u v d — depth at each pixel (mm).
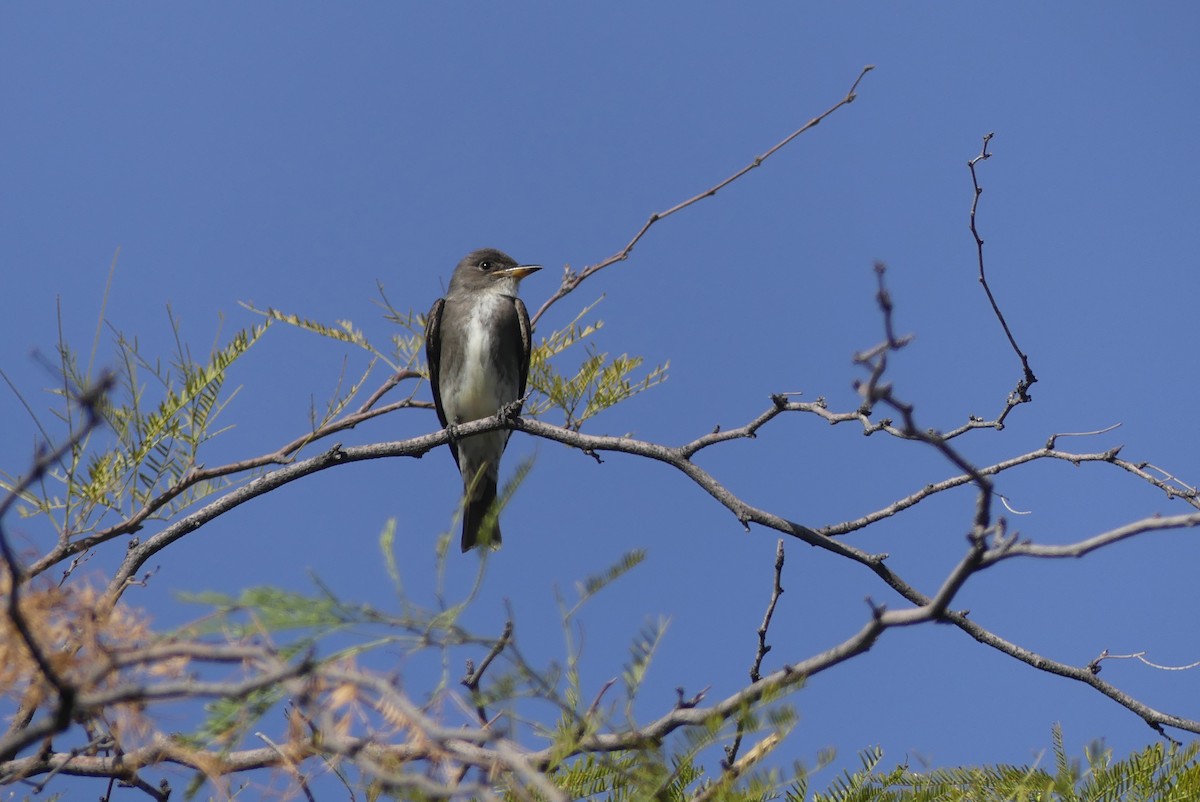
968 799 7102
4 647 5297
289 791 5473
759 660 8078
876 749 7379
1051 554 5270
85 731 6527
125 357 9484
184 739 5379
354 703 5234
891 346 5410
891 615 5441
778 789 5758
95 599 5582
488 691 5484
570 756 5656
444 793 4957
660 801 5520
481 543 5836
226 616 5418
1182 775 7059
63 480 8695
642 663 5867
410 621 5391
